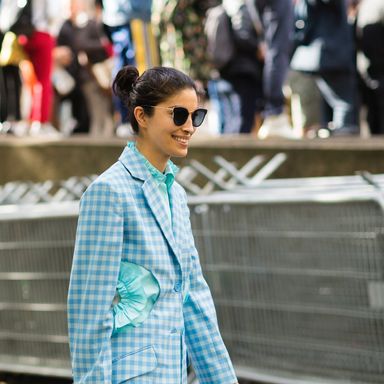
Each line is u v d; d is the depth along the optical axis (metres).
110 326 5.27
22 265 10.42
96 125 16.66
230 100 15.22
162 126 5.48
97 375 5.21
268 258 9.06
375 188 8.42
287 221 8.90
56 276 10.19
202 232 9.43
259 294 9.16
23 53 16.23
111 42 16.30
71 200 11.72
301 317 8.91
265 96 14.70
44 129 16.53
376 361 8.50
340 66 13.87
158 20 15.76
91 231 5.32
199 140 14.16
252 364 9.27
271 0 14.37
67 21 16.48
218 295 9.42
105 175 5.43
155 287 5.40
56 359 10.34
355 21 13.97
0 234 10.53
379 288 8.41
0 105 16.66
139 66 15.80
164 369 5.35
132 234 5.38
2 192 12.56
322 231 8.69
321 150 13.41
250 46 14.81
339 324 8.68
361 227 8.45
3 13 16.08
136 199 5.44
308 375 8.90
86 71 16.50
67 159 15.41
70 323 5.33
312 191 9.12
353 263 8.54
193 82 5.55
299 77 14.95
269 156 13.71
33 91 16.73
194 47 15.62
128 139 14.95
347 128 14.05
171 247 5.47
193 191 10.05
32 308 10.41
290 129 14.82
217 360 5.80
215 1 15.74
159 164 5.59
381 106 14.01
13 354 10.62
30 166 15.72
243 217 9.17
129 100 5.62
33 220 10.23
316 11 14.04
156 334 5.36
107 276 5.29
